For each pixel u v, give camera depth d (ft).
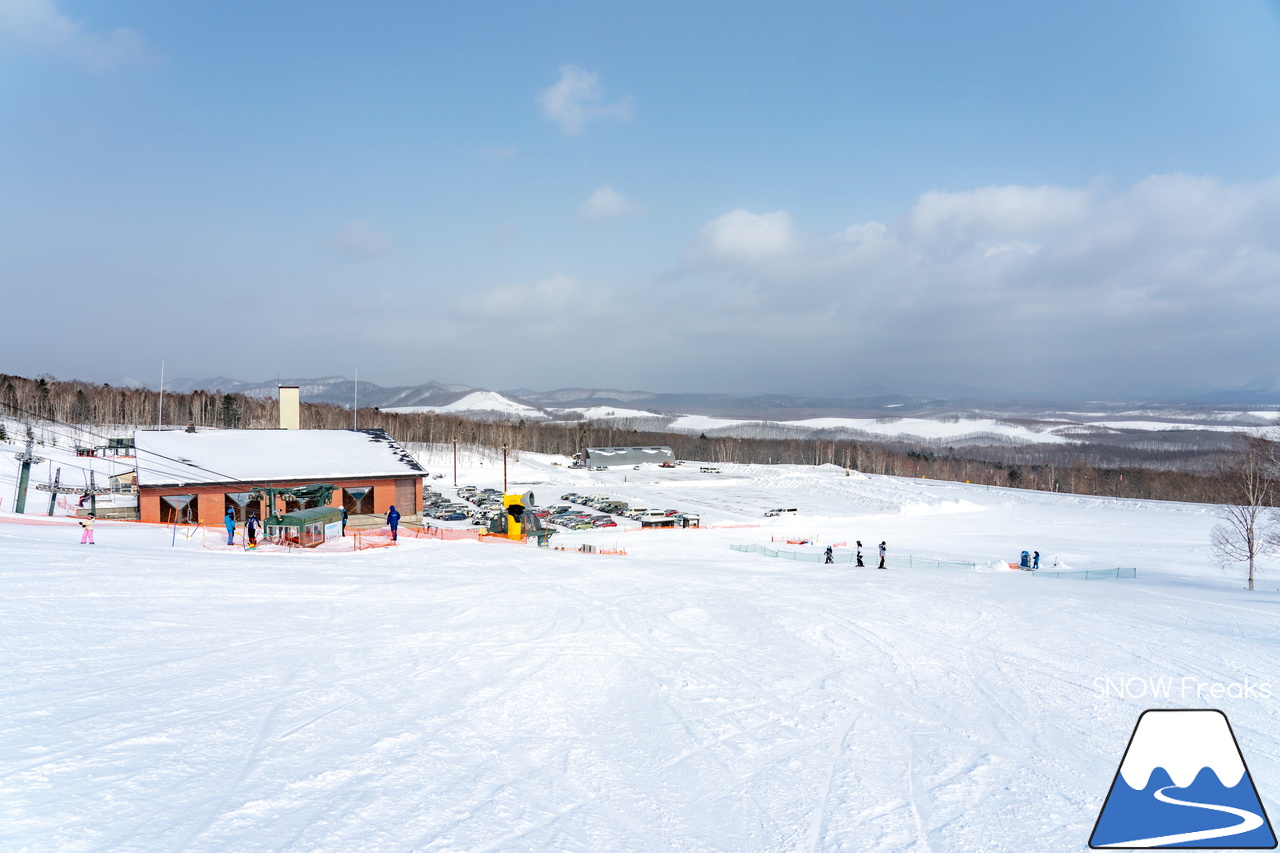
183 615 53.16
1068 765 31.94
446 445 485.97
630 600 70.08
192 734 30.91
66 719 31.50
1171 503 270.26
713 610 66.54
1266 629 64.18
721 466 474.49
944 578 100.37
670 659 48.42
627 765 30.81
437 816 25.03
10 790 24.48
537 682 41.68
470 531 167.73
